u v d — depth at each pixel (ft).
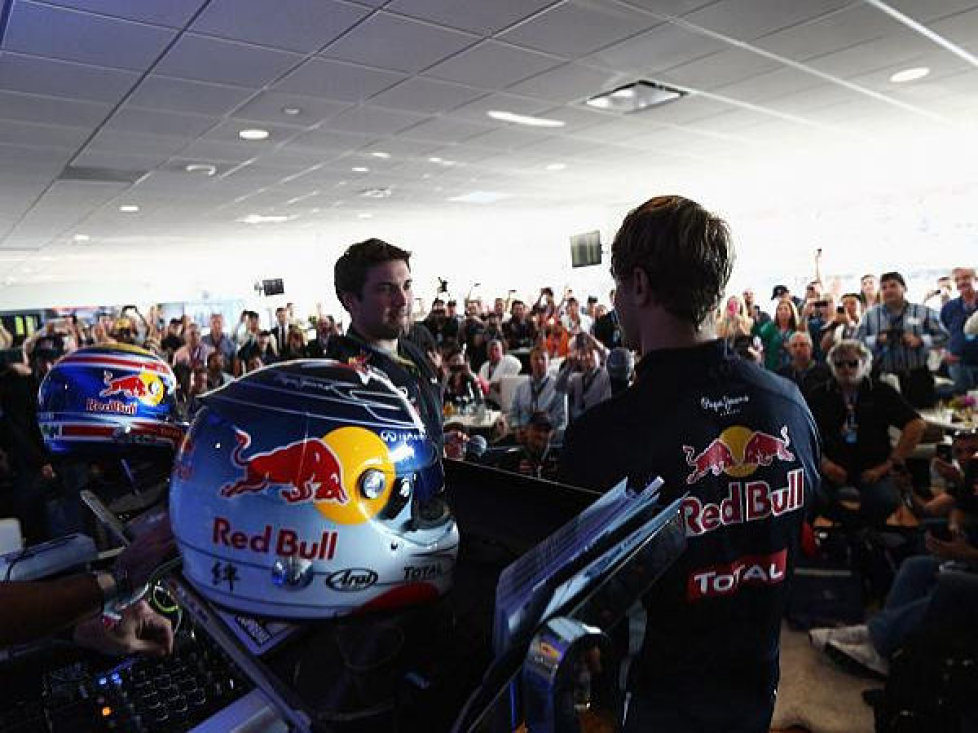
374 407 1.55
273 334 27.30
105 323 31.91
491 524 1.94
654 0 9.27
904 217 29.22
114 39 9.34
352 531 1.42
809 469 2.46
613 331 21.80
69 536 3.51
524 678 1.12
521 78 12.38
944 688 4.96
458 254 53.31
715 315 2.41
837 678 6.92
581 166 22.38
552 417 13.70
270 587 1.41
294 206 26.78
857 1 9.80
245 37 9.57
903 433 9.37
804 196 31.91
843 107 16.26
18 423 9.89
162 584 2.33
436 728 1.33
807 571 8.26
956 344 17.03
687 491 2.16
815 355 18.43
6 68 10.23
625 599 1.35
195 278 54.29
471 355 24.45
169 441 3.10
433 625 1.56
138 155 16.44
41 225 26.18
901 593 7.04
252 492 1.41
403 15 9.18
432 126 15.64
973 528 6.79
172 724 2.32
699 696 2.26
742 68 12.63
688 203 2.37
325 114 13.97
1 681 2.61
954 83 14.55
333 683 1.43
